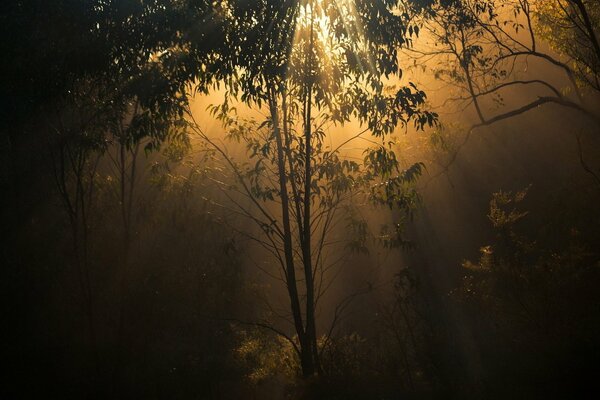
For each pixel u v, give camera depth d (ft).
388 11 38.09
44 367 58.18
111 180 62.69
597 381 27.48
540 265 36.76
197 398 55.06
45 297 64.18
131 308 59.00
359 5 37.40
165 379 57.52
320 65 37.50
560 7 54.54
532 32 56.29
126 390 55.47
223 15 38.14
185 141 40.73
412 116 38.88
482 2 54.60
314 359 37.60
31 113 52.95
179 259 57.52
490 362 31.53
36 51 46.24
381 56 38.09
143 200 50.31
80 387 55.47
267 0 36.47
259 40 36.55
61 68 45.62
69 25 44.45
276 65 36.42
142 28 41.04
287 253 38.32
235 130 39.93
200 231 49.67
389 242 42.65
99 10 42.70
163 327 59.67
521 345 32.24
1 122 54.80
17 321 62.28
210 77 38.24
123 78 43.21
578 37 54.49
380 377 33.68
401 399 31.04
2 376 56.75
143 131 39.04
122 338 54.24
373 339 38.01
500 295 36.81
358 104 38.29
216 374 55.62
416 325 36.22
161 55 39.88
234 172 41.06
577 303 34.50
